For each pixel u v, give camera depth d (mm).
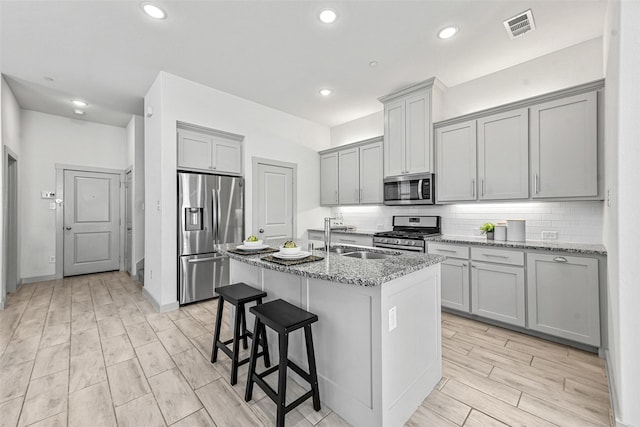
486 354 2264
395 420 1480
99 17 2309
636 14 1332
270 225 4312
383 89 3719
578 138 2455
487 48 2783
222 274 3715
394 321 1490
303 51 2832
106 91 3736
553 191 2586
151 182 3547
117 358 2217
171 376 1983
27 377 1959
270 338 2139
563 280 2354
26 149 4406
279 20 2367
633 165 1349
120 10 2232
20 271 4359
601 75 2607
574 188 2477
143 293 3885
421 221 3898
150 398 1751
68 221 4824
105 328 2770
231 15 2301
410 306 1634
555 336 2416
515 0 2141
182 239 3385
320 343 1727
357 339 1504
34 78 3359
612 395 1636
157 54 2875
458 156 3234
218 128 3709
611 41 1712
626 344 1365
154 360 2191
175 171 3344
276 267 1688
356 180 4453
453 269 3025
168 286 3283
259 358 2260
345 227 4746
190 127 3508
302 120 4836
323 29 2490
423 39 2641
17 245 4000
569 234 2770
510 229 2879
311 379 1600
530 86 3010
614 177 1494
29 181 4445
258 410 1651
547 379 1929
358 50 2811
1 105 3225
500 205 3217
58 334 2631
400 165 3736
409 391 1604
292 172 4656
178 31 2504
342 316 1583
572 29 2498
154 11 2246
